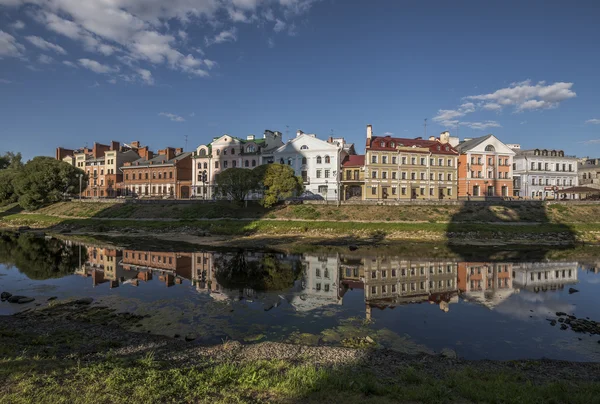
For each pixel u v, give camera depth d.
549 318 19.84
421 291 25.59
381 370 12.87
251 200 70.62
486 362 14.17
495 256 38.97
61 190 85.31
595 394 10.74
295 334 17.22
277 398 9.82
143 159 105.44
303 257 38.75
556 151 89.25
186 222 61.47
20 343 14.91
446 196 77.31
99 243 48.88
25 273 30.95
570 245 46.22
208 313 20.31
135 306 21.55
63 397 9.30
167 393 9.79
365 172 73.19
